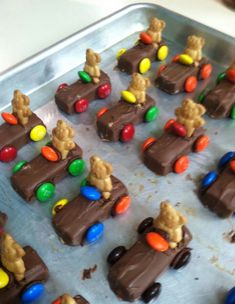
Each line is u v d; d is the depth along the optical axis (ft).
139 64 0.90
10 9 1.01
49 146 0.73
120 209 0.67
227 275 0.62
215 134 0.81
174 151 0.74
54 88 0.87
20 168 0.71
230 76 0.84
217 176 0.71
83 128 0.81
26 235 0.66
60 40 0.88
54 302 0.54
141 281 0.58
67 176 0.74
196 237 0.66
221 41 0.90
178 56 0.90
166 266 0.61
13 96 0.79
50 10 1.01
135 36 0.99
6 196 0.71
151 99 0.83
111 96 0.88
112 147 0.79
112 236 0.66
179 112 0.75
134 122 0.81
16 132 0.75
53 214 0.67
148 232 0.63
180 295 0.60
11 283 0.57
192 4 1.05
